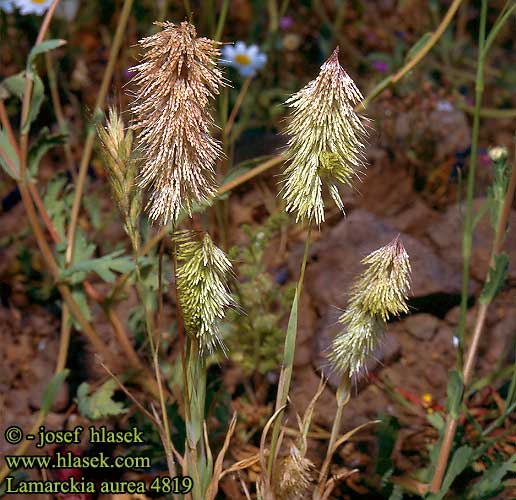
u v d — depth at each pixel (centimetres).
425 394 43
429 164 56
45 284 47
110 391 37
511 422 41
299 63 66
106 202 53
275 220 43
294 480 28
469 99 64
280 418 27
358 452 40
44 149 37
